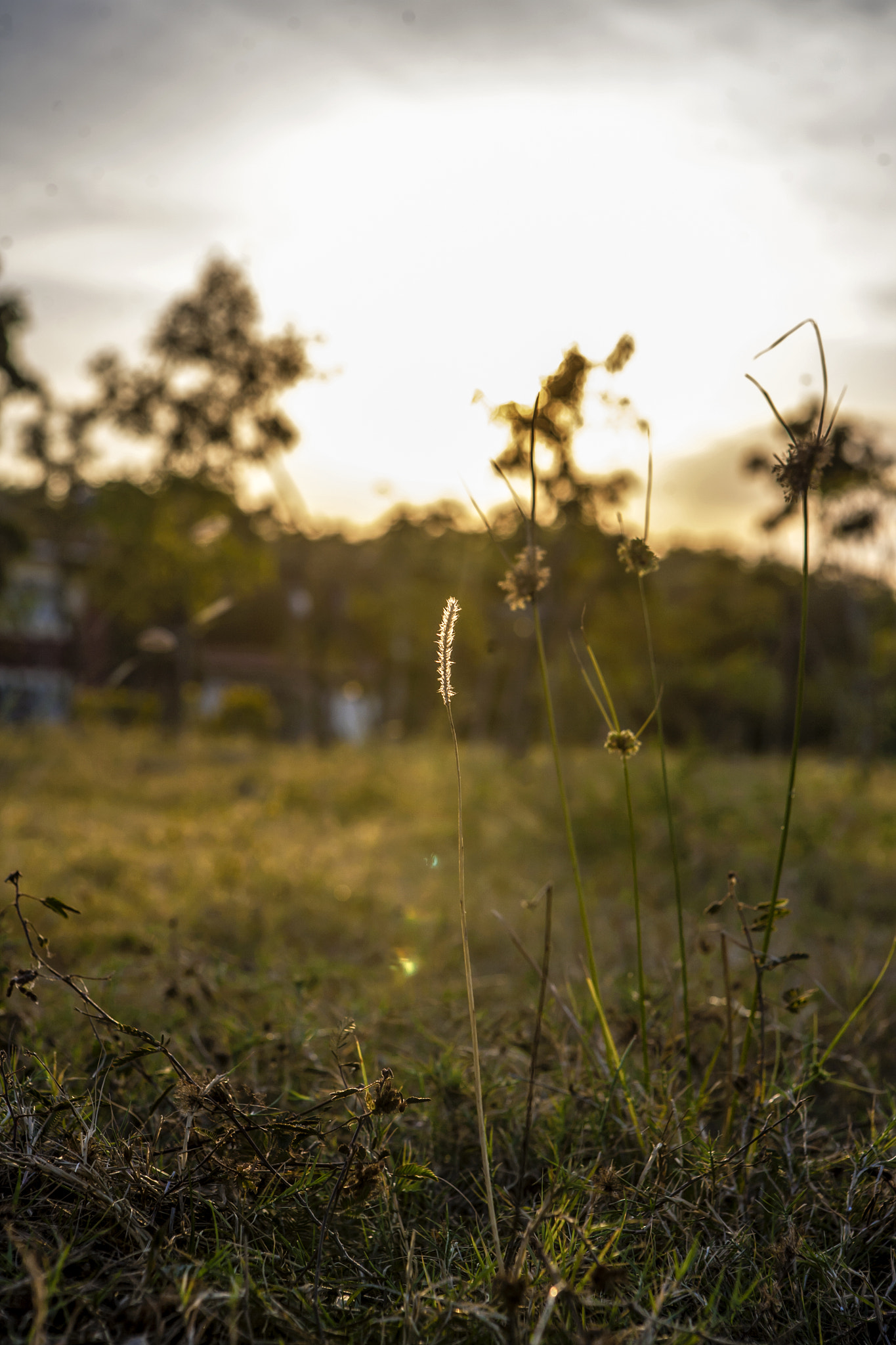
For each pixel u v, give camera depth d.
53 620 20.67
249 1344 1.46
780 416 2.05
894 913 5.05
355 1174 1.71
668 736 18.45
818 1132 2.21
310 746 15.03
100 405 17.72
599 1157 1.96
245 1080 2.46
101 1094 2.03
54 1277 1.44
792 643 16.61
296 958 3.90
